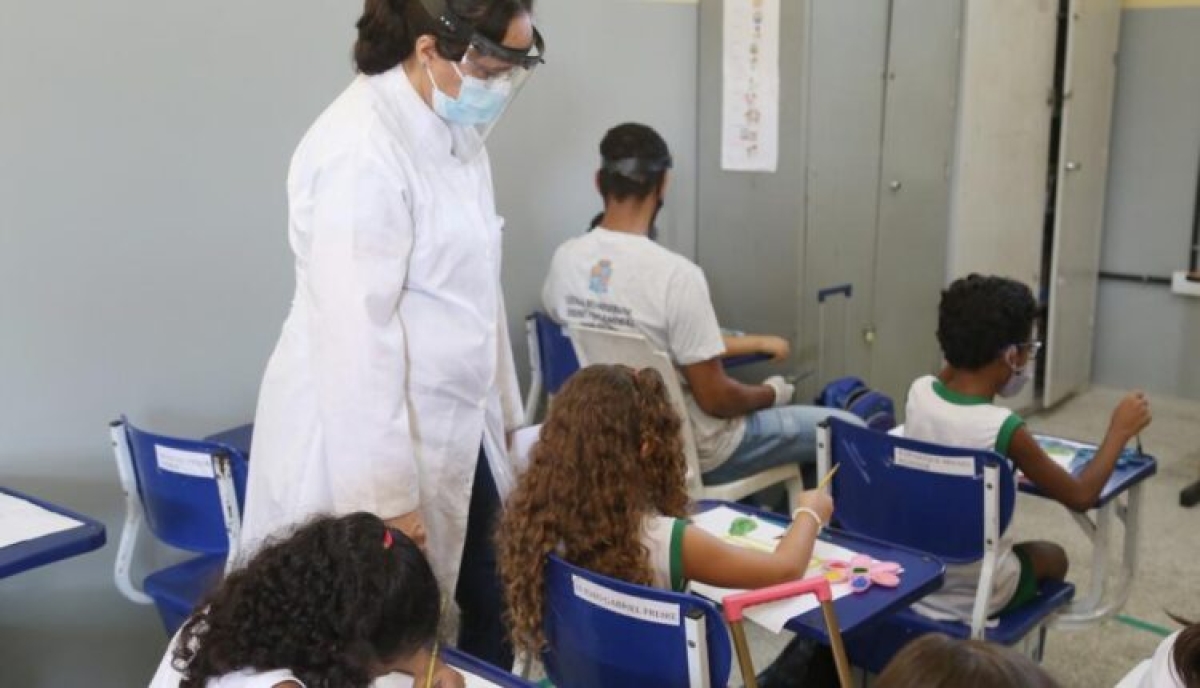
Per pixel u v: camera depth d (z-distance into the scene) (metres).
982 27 3.74
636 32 3.27
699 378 2.63
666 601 1.34
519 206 3.10
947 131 3.73
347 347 1.51
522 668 1.80
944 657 0.94
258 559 1.12
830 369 3.48
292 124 2.56
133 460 2.11
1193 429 4.30
